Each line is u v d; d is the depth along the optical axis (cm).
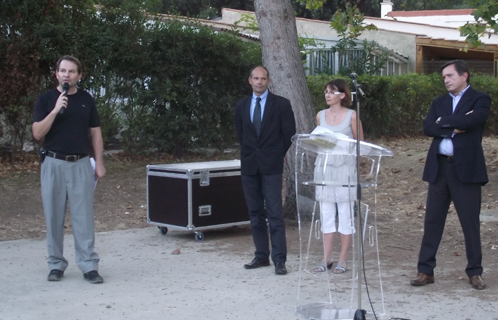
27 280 635
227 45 1370
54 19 1191
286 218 900
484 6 918
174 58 1308
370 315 504
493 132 2039
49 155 621
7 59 1120
